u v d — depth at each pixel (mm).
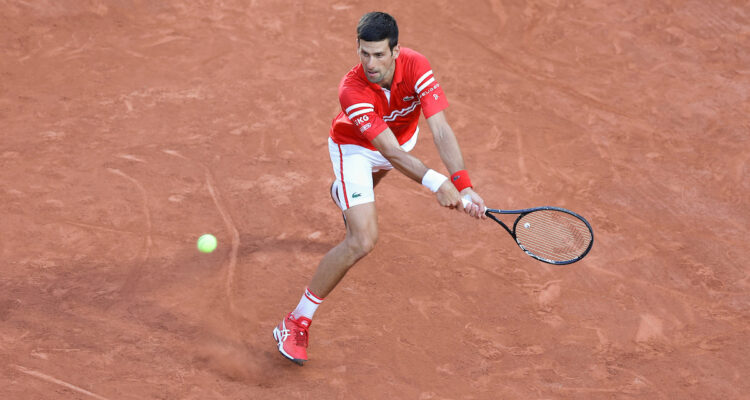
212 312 18156
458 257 20531
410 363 16828
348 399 15758
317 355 16969
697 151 26438
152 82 29453
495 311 18562
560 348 17406
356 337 17562
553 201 23219
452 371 16625
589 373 16688
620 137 27219
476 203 15266
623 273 20047
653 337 17844
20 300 18047
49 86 28875
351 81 15297
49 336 16984
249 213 22031
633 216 22609
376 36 13945
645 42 34406
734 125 28172
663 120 28453
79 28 33438
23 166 23594
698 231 21969
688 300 19109
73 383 15672
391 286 19328
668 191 23953
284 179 23766
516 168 25000
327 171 24344
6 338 16812
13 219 21031
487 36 34500
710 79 31578
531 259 20531
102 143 25172
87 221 21172
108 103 27797
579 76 31625
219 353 16906
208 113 27438
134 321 17672
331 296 18891
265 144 25672
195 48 32312
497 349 17328
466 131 27219
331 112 27938
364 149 16406
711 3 37625
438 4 36875
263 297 18781
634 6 37312
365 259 20281
